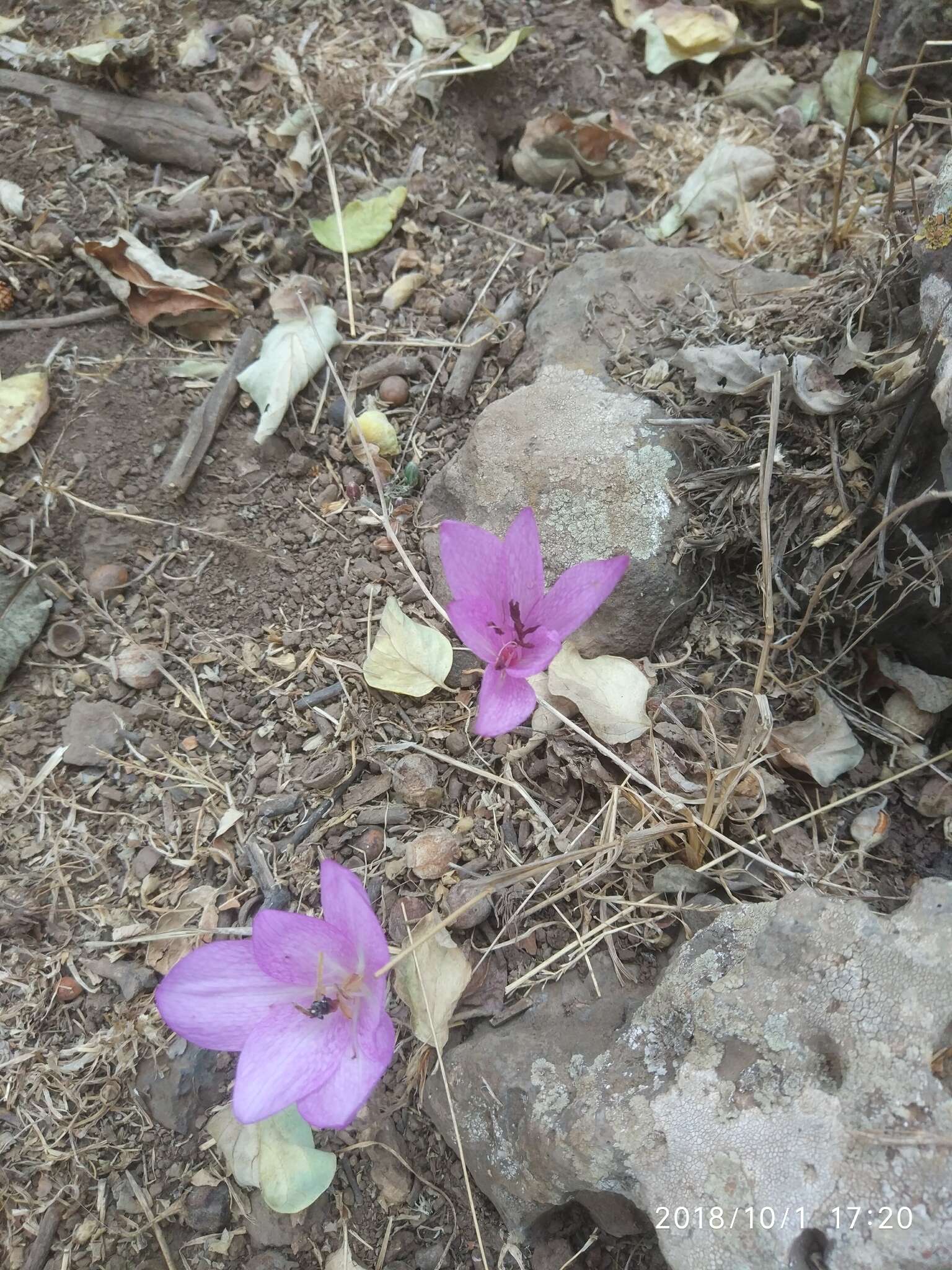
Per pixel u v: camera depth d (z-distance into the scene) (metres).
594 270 0.35
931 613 0.27
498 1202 0.23
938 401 0.23
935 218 0.26
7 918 0.27
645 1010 0.22
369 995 0.21
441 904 0.26
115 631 0.31
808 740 0.28
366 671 0.29
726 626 0.30
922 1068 0.19
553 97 0.42
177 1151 0.24
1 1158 0.24
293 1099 0.20
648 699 0.29
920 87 0.40
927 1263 0.17
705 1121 0.19
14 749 0.29
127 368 0.34
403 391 0.34
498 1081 0.23
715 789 0.26
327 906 0.21
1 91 0.38
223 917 0.27
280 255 0.36
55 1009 0.26
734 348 0.29
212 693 0.30
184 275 0.34
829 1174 0.18
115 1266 0.23
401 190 0.37
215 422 0.33
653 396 0.31
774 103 0.42
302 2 0.41
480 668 0.30
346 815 0.28
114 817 0.28
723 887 0.26
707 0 0.44
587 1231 0.23
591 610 0.23
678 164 0.40
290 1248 0.23
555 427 0.31
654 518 0.29
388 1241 0.23
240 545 0.32
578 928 0.26
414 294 0.36
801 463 0.29
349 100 0.38
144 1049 0.25
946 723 0.29
